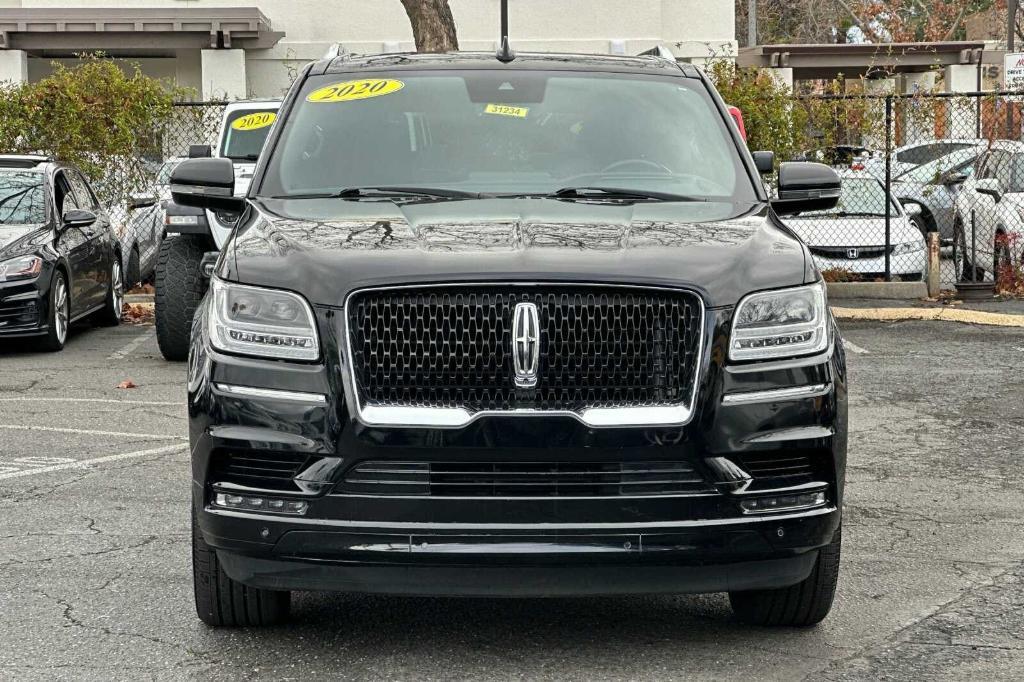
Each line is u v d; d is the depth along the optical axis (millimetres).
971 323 15500
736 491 4602
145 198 17734
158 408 10484
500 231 5000
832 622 5383
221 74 29422
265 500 4625
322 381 4562
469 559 4523
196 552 5074
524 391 4543
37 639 5168
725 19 30797
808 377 4715
